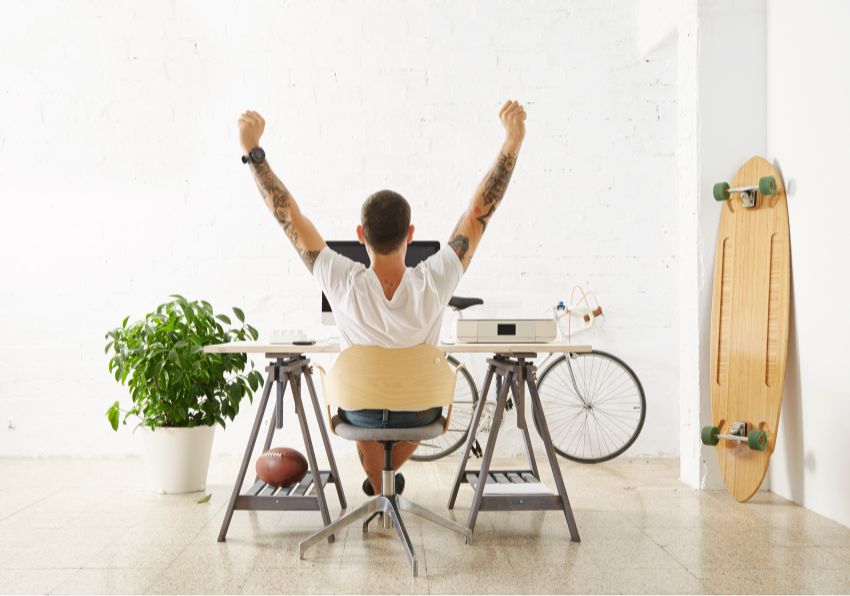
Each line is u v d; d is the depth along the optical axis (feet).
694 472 11.32
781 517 9.48
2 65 13.67
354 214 13.82
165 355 10.57
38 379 13.57
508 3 13.97
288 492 9.18
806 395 9.87
